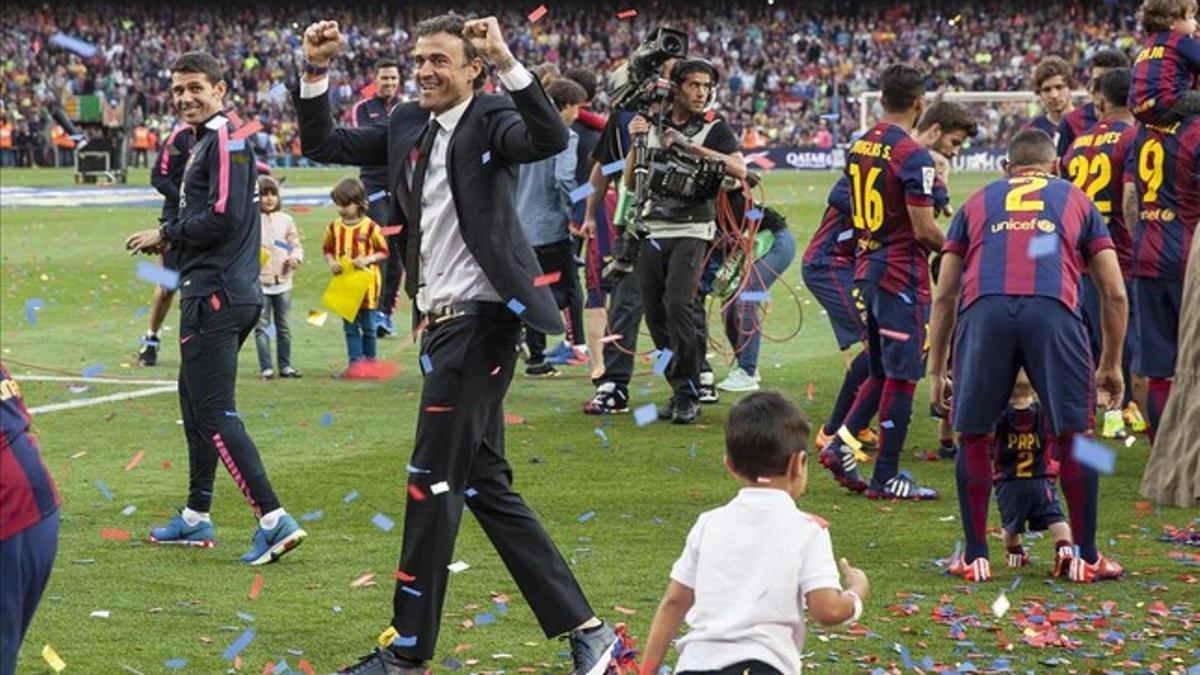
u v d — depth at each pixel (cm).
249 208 711
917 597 644
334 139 586
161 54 5481
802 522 419
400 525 769
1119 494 848
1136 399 909
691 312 1024
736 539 418
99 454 934
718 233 1086
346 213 1223
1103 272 664
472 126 548
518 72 527
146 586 659
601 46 5634
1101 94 962
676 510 799
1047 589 662
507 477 562
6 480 399
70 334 1480
